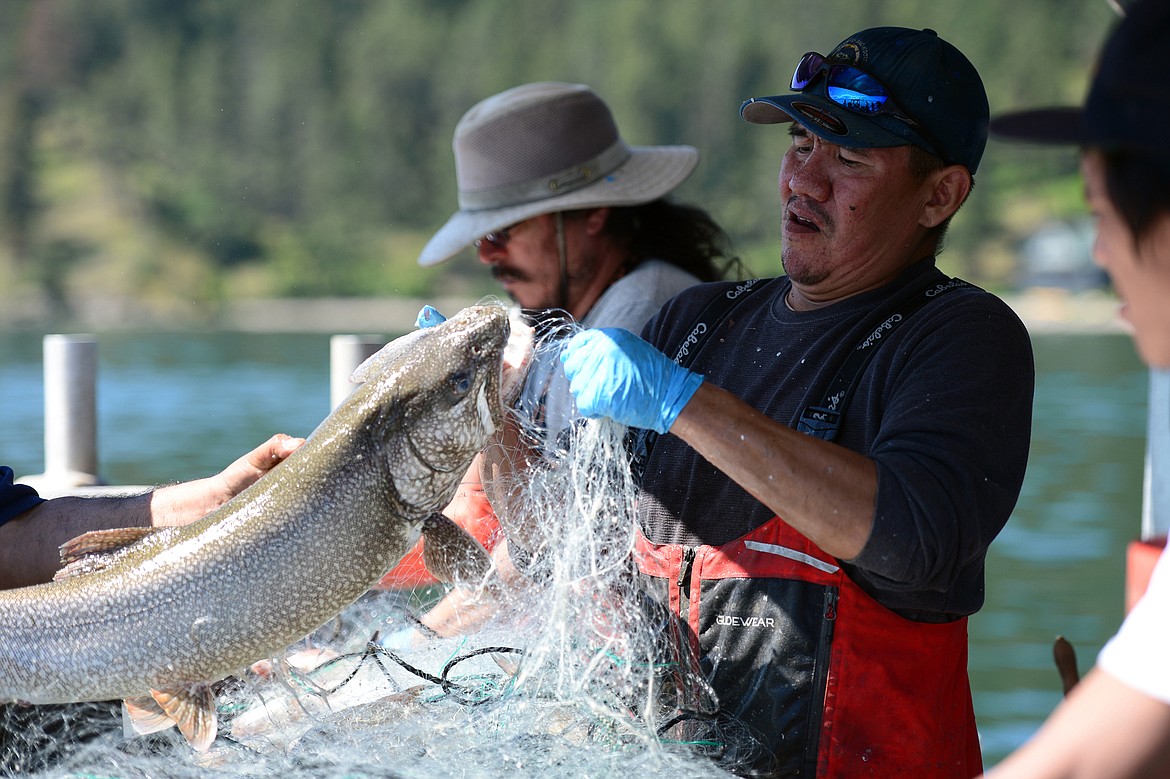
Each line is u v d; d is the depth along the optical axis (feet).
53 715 10.94
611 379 8.79
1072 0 268.21
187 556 9.21
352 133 273.33
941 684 9.66
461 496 12.69
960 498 8.60
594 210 16.08
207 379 117.39
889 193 10.20
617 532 10.46
